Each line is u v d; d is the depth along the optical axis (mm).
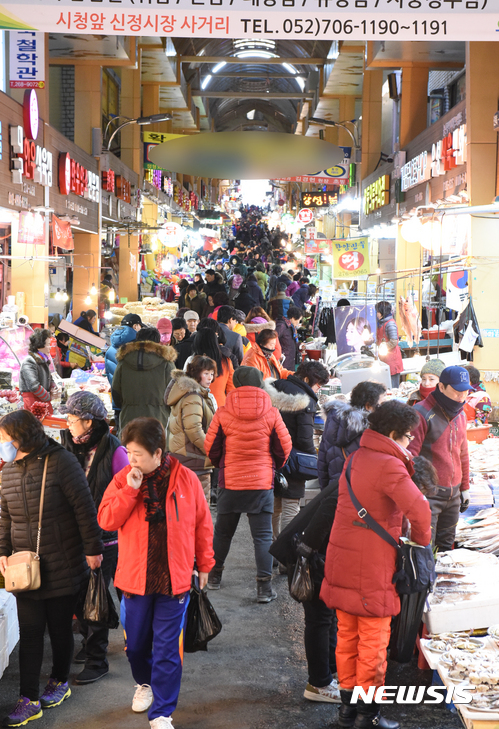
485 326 9453
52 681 3486
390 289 14250
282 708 3438
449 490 4207
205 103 37812
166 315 14383
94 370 9953
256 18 5074
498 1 5105
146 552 3082
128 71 20547
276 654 3990
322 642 3457
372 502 3012
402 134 15758
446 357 8555
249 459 4672
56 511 3340
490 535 4633
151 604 3133
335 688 3506
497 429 8188
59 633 3422
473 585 3598
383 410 3090
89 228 14555
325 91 23578
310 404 5109
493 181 9633
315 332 14320
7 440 3336
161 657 3078
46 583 3330
